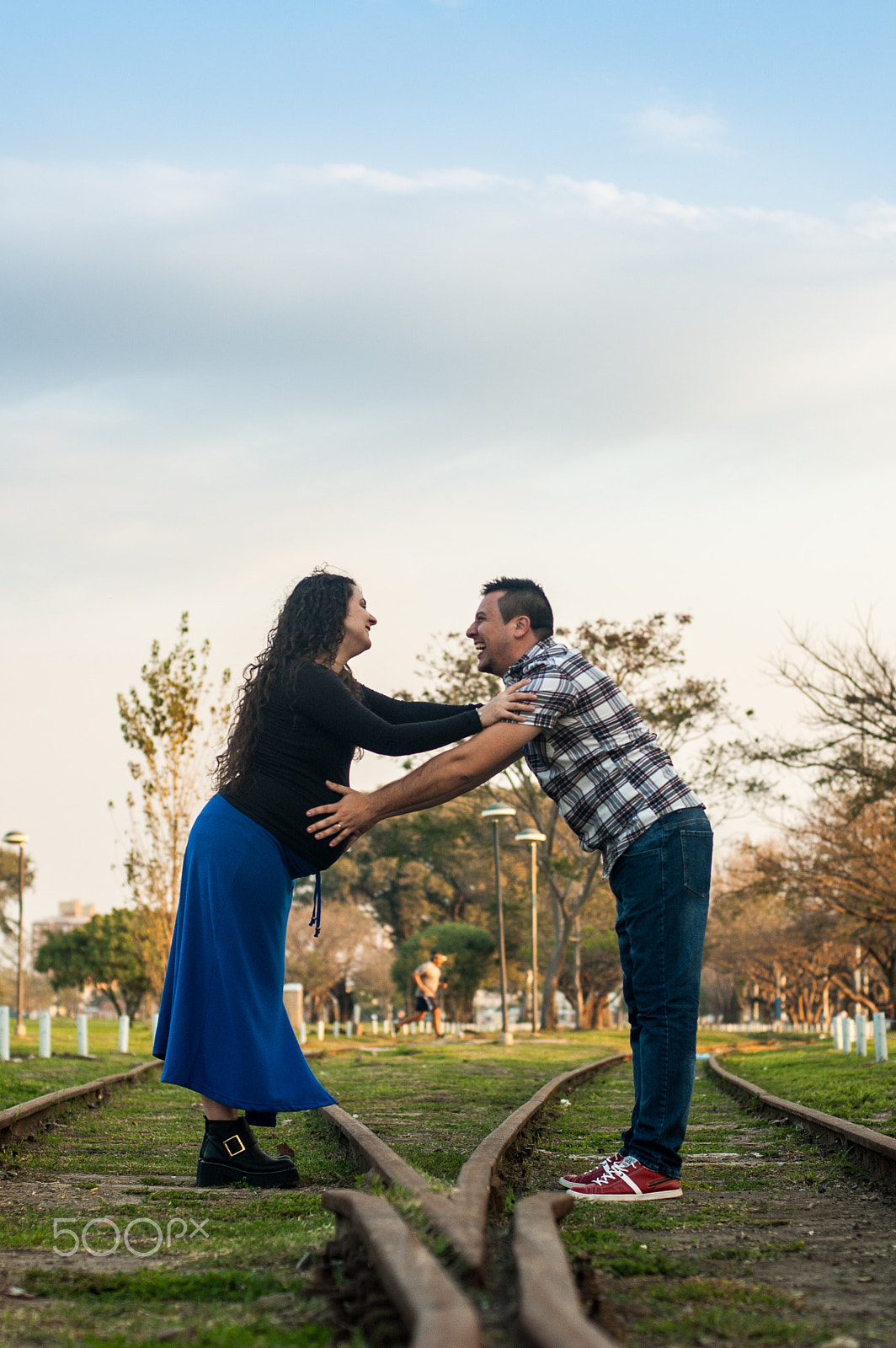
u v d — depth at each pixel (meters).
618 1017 71.88
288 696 4.86
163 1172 5.18
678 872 4.53
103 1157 5.71
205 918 4.75
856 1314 2.53
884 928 42.75
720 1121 8.41
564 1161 5.54
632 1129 4.53
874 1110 7.65
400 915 64.88
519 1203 2.90
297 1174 4.66
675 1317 2.45
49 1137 6.48
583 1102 9.80
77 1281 2.82
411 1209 2.86
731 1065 15.51
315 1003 68.88
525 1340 1.90
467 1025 50.91
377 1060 16.70
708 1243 3.40
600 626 33.69
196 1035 4.65
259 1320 2.37
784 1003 70.31
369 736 4.74
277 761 4.87
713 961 62.78
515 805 39.31
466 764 4.63
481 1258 2.40
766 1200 4.34
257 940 4.75
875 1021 12.74
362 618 5.09
